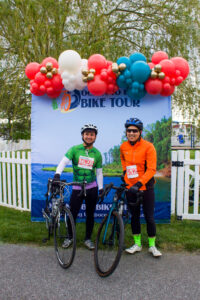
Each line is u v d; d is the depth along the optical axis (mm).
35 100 4074
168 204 3994
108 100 3945
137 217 3082
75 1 5648
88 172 3086
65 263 2689
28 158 4598
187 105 5996
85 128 2977
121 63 3438
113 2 6031
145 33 5777
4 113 6953
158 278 2516
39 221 4180
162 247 3207
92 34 5492
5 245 3297
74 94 3998
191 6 5672
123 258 2951
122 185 2832
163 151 3934
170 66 3406
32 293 2266
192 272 2629
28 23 5574
